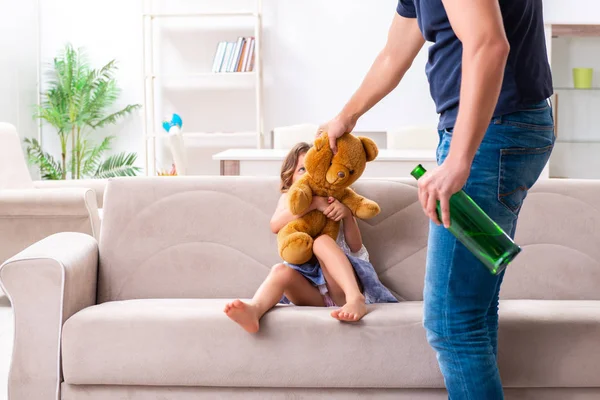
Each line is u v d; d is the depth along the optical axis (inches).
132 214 96.2
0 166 172.4
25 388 79.7
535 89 61.3
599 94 230.2
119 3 274.4
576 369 77.5
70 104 261.9
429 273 64.0
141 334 77.5
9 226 151.9
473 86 52.5
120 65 276.1
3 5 248.1
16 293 79.7
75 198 149.3
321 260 84.4
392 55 78.2
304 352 76.7
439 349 64.8
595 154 231.6
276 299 81.6
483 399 63.0
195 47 274.1
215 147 277.9
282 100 271.9
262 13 269.9
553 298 93.9
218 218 95.9
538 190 96.1
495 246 53.3
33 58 271.4
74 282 82.8
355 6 267.3
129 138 279.3
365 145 86.6
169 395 78.7
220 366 77.1
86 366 77.9
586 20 231.6
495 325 70.1
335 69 269.6
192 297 94.5
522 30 60.1
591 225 95.1
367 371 76.5
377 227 94.6
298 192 85.0
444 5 55.3
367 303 86.7
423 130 210.5
